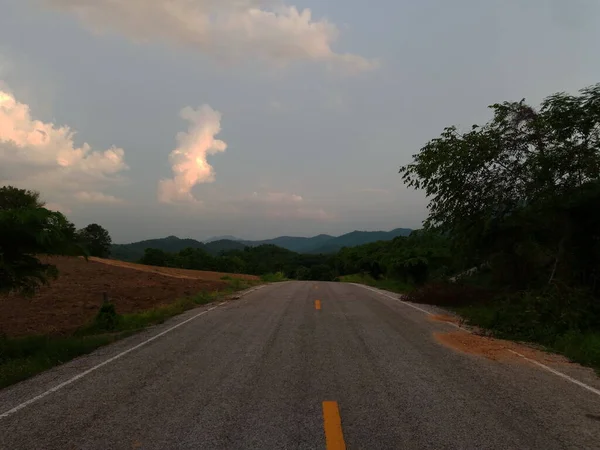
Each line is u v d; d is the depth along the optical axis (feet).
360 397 17.19
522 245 47.14
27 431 14.19
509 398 17.24
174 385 18.90
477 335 30.53
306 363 22.34
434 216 52.29
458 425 14.49
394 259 86.33
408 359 23.31
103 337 30.04
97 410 15.98
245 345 26.76
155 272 110.93
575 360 23.84
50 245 29.04
